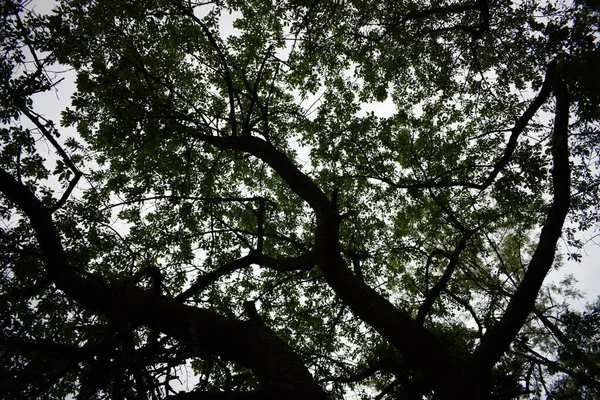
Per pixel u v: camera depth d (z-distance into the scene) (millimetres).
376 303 5441
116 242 7859
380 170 9539
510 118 8875
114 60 7148
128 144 7387
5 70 5699
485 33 8258
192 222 9273
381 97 9055
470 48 8516
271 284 9820
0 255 5715
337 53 9359
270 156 7648
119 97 6773
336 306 9617
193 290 6570
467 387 4285
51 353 4207
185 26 8477
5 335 4492
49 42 6242
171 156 8930
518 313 4512
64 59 6695
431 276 9703
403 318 5180
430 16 8695
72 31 6672
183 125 7094
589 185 7082
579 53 4426
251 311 5016
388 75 9820
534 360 5801
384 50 9289
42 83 5742
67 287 5039
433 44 9266
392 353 6867
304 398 3688
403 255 9789
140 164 8703
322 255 6059
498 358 4430
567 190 5098
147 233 8992
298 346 9289
